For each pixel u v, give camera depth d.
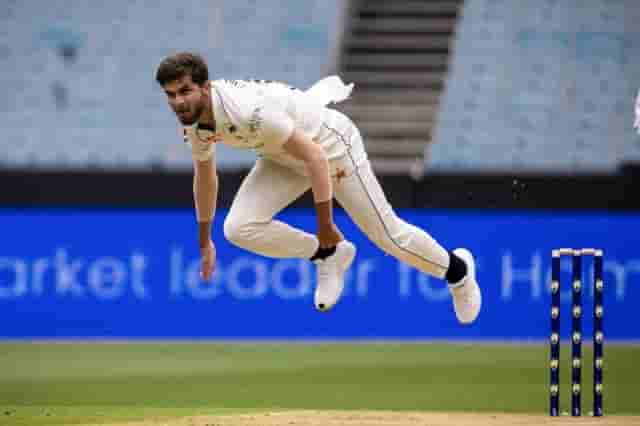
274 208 19.11
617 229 39.28
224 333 39.94
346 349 37.78
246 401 28.16
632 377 32.38
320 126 18.64
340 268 19.78
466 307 20.67
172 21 52.97
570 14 52.22
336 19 52.97
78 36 52.31
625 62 50.59
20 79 50.56
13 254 39.97
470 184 39.44
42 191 39.91
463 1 53.69
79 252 39.94
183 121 17.45
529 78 49.94
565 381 31.53
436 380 31.72
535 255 39.50
